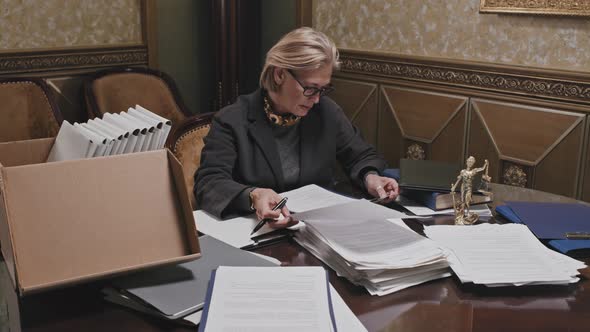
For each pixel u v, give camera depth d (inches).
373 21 121.6
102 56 125.7
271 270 42.6
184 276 42.7
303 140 67.4
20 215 39.7
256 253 48.7
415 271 44.4
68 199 41.4
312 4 132.3
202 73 142.1
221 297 38.9
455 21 108.0
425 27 112.9
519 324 38.8
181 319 37.9
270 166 64.9
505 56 102.0
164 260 41.5
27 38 116.0
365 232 48.6
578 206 58.7
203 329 35.5
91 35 124.5
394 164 122.7
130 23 130.0
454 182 60.0
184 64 138.5
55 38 119.6
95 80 116.7
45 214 40.4
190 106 142.1
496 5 99.8
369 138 126.4
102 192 42.6
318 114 69.1
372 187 63.7
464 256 46.9
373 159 69.6
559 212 56.9
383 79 121.0
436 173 62.7
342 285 43.9
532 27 97.3
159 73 124.1
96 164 42.8
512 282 43.0
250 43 138.6
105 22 125.9
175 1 133.7
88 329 37.6
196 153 75.5
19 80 107.4
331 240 46.5
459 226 52.8
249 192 56.6
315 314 37.3
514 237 50.7
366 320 38.9
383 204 60.9
